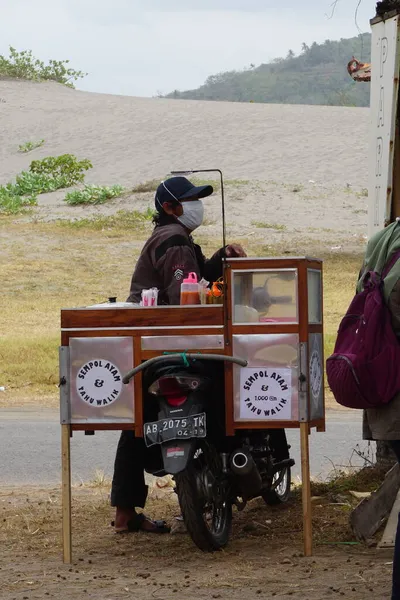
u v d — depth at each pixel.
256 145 51.69
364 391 5.59
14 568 6.61
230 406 6.69
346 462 10.88
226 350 6.69
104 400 6.79
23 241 34.34
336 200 40.06
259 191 41.06
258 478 7.11
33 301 26.34
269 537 7.30
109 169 49.97
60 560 6.82
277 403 6.64
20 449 12.00
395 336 5.70
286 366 6.62
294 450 11.72
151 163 49.97
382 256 5.86
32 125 62.75
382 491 7.10
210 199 40.16
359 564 6.42
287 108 62.47
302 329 6.59
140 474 7.57
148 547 7.14
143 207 39.72
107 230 36.25
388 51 7.90
